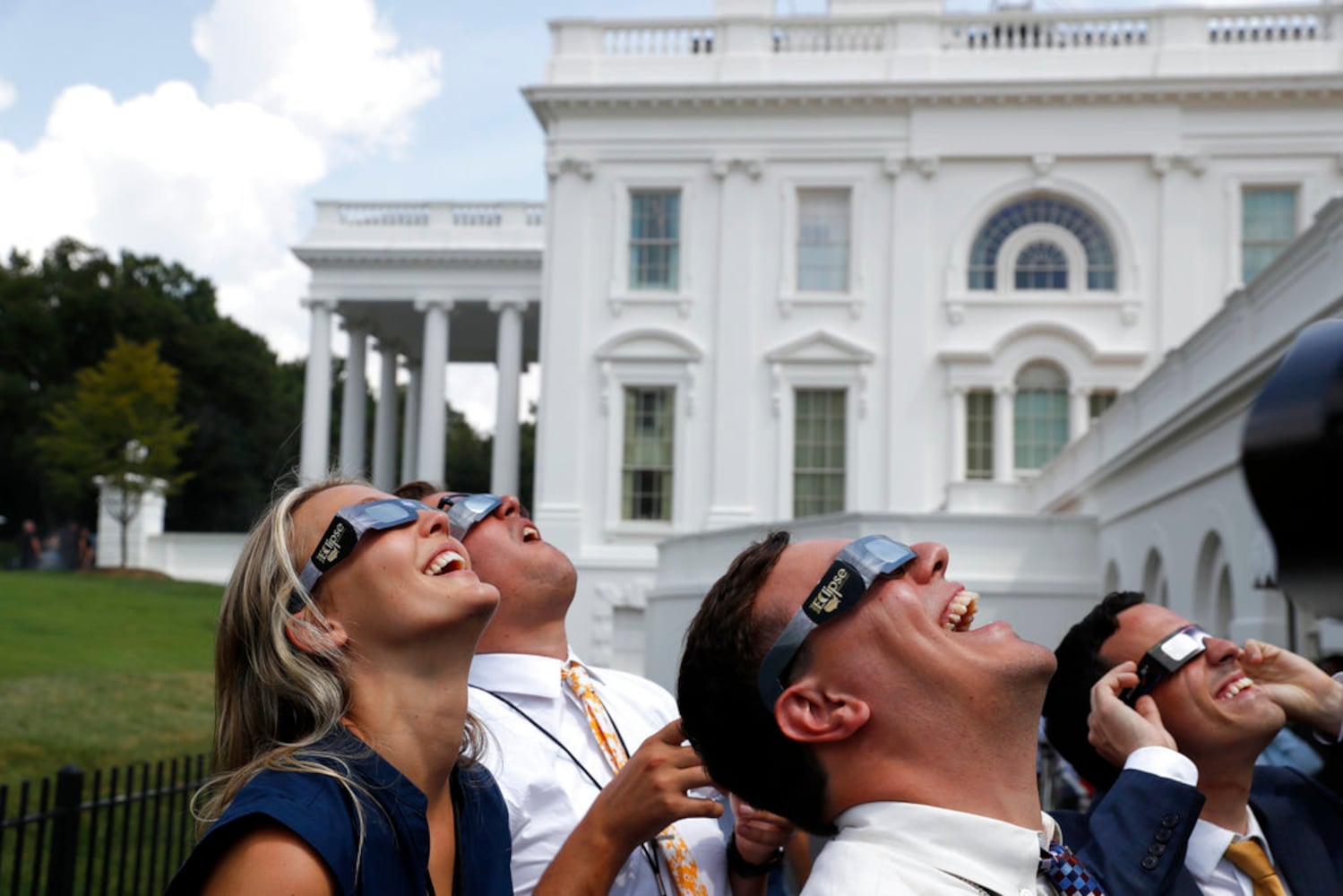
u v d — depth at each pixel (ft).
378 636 6.72
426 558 6.90
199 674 65.87
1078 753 9.37
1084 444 68.33
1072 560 64.28
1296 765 15.05
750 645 6.42
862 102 93.91
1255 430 2.34
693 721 6.75
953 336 92.68
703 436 93.86
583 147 96.12
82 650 70.33
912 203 93.81
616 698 10.28
